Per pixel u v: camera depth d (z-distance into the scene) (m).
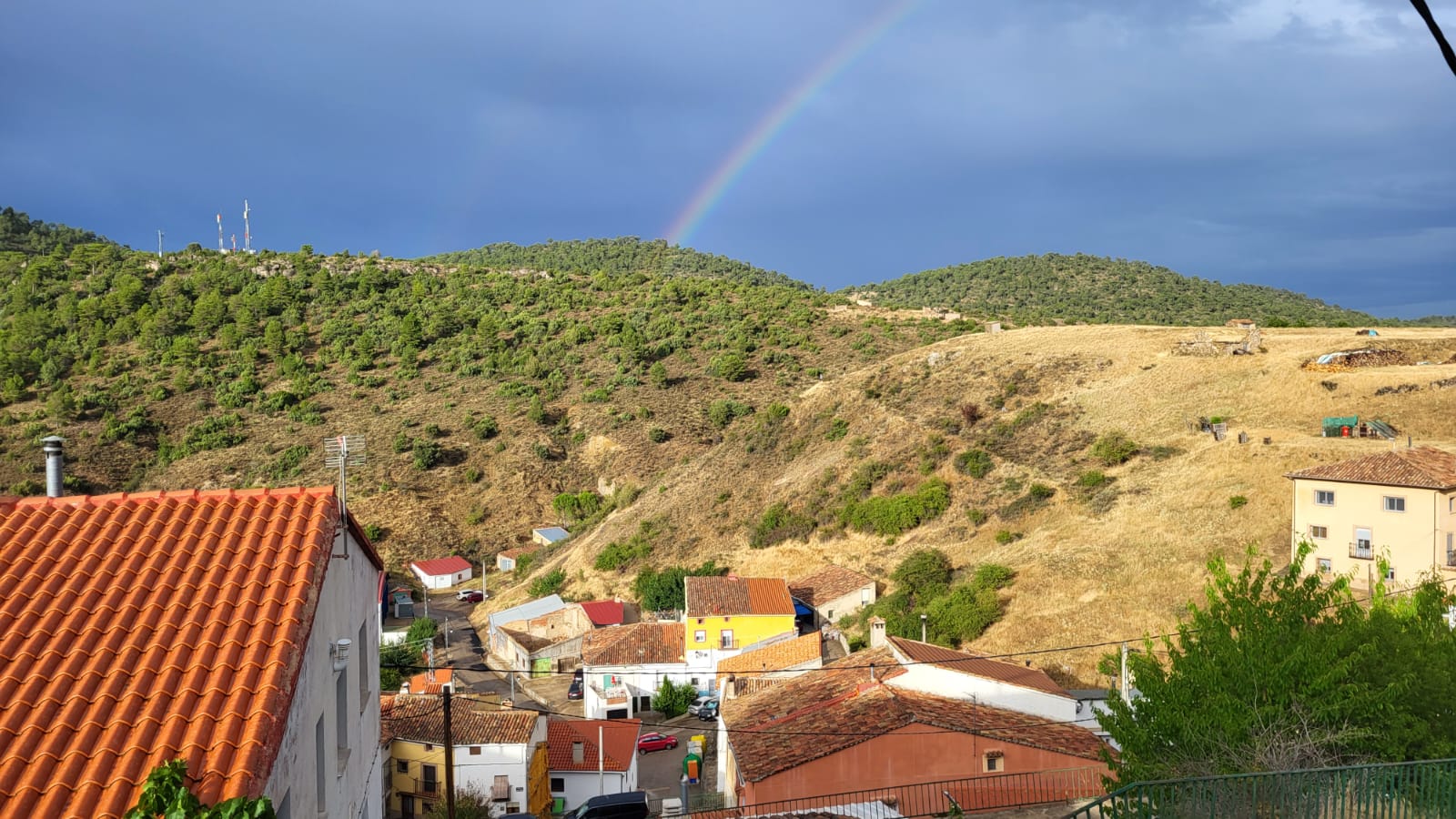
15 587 12.12
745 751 31.67
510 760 43.97
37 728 9.86
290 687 10.99
